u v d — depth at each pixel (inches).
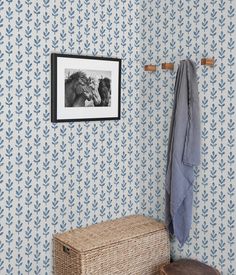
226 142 97.7
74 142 104.1
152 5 113.5
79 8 102.7
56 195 101.3
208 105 101.0
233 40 95.3
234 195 96.7
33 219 97.3
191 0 103.7
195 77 101.8
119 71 111.9
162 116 112.7
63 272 97.6
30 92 95.0
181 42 106.8
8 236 93.5
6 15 90.4
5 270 93.5
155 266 107.2
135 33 116.6
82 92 104.0
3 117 91.3
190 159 101.5
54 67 97.5
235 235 96.9
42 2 95.7
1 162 91.5
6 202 92.7
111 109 111.0
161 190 114.0
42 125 97.6
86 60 104.2
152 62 114.7
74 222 105.4
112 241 97.4
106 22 109.0
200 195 103.7
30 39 94.3
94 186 109.3
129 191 117.8
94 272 93.7
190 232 106.5
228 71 96.6
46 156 98.8
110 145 112.2
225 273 99.3
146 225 109.7
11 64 91.7
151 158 116.3
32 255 97.7
